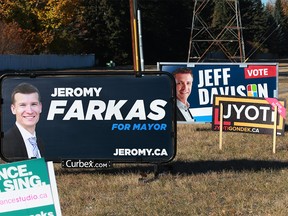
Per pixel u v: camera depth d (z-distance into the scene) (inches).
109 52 3240.7
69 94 298.4
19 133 295.6
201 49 3513.8
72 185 291.9
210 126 551.2
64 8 2454.5
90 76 298.2
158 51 3590.1
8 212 167.3
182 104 530.9
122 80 297.9
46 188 171.0
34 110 297.1
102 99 298.7
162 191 275.7
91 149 299.3
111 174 318.0
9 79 295.7
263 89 525.7
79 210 244.8
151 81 297.6
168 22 3580.2
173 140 297.4
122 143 299.0
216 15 3435.0
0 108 295.0
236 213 235.1
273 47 4114.2
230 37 3284.9
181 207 246.5
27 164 170.1
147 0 3385.8
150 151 297.9
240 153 388.2
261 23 3954.2
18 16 2363.4
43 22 2448.3
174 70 529.3
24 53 2335.1
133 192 272.4
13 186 168.4
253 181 294.4
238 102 411.5
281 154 382.3
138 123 298.4
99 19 3196.4
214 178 302.8
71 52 2733.8
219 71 528.1
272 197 262.8
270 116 404.5
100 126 299.3
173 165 335.3
